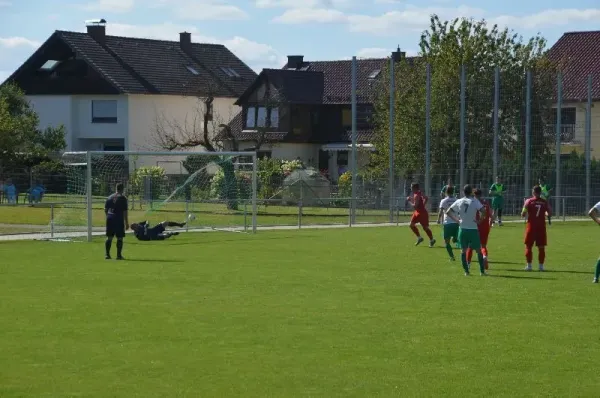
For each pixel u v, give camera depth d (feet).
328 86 280.31
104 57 284.00
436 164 175.42
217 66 314.76
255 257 101.81
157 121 268.62
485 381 44.39
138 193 185.37
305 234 136.77
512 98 175.52
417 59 211.61
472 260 98.12
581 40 253.44
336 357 49.29
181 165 198.18
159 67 293.64
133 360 48.60
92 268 90.79
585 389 42.98
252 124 272.51
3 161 206.59
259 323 58.95
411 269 89.81
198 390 42.70
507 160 173.58
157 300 68.80
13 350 51.06
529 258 88.74
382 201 182.80
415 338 54.24
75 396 41.81
